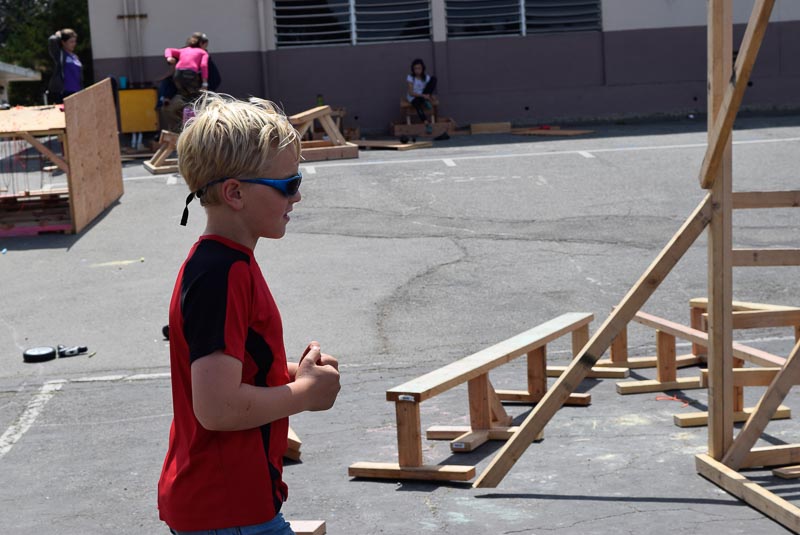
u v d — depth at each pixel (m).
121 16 20.48
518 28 21.67
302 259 11.16
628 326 8.69
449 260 10.91
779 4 21.58
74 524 4.64
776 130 18.34
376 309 9.33
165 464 2.23
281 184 2.15
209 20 20.86
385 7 21.41
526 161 16.19
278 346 2.19
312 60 21.30
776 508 4.16
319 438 5.89
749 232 11.59
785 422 5.91
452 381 5.27
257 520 2.13
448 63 21.55
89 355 8.34
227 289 2.06
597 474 4.96
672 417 6.07
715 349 4.73
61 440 6.16
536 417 4.78
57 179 16.72
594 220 12.46
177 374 2.15
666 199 13.38
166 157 17.36
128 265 11.23
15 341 8.84
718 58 4.37
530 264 10.66
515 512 4.42
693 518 4.24
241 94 21.19
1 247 12.17
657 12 21.70
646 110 21.94
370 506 4.63
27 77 30.67
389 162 16.64
